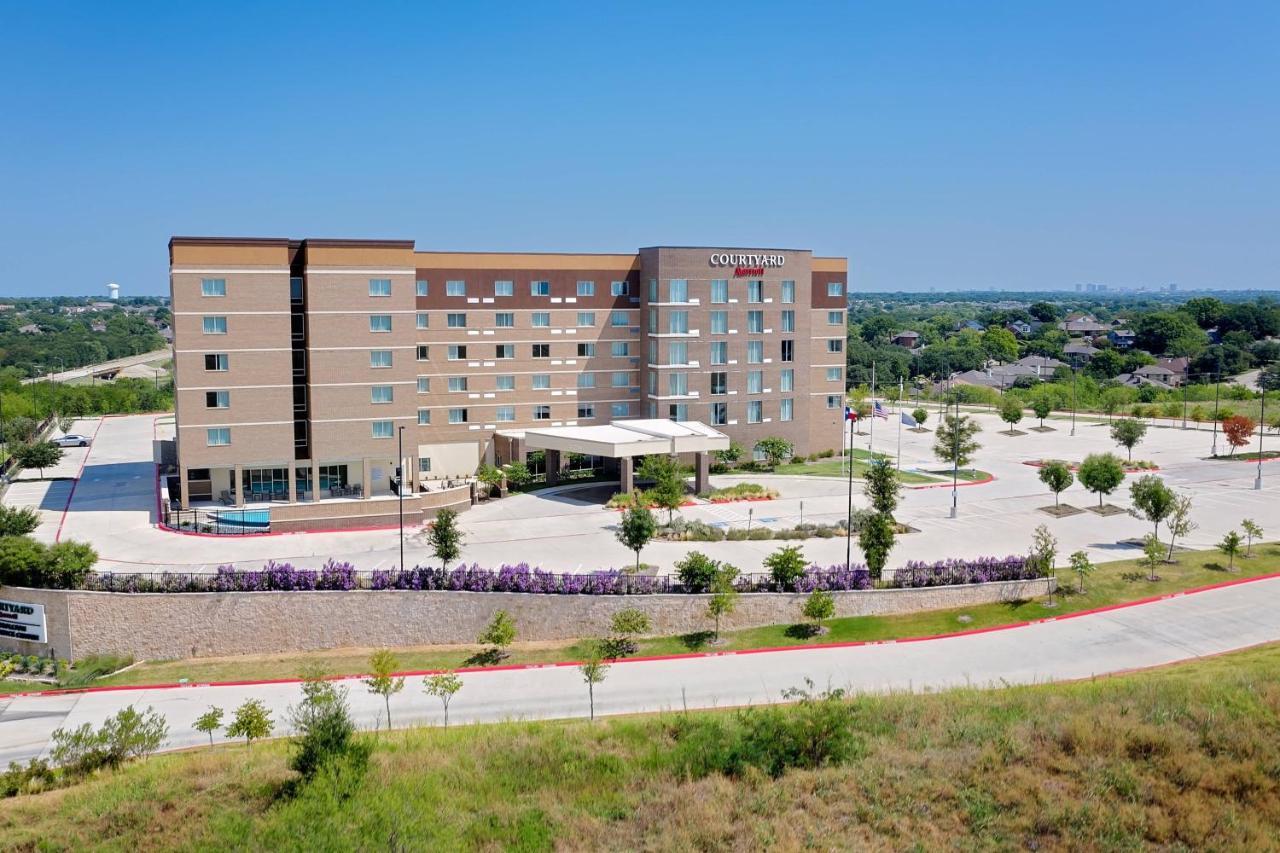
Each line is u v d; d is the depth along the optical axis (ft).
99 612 156.66
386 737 111.34
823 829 80.33
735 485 258.78
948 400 490.08
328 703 107.14
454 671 147.74
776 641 156.87
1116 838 77.15
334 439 230.07
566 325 276.62
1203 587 178.29
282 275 221.66
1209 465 308.40
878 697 116.26
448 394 266.77
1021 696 110.22
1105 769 86.94
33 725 131.64
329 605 159.84
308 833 82.64
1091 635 157.28
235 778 96.48
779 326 288.51
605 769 95.61
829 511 234.79
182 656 157.89
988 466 305.32
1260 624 160.45
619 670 146.00
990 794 84.43
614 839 81.10
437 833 82.79
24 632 157.48
